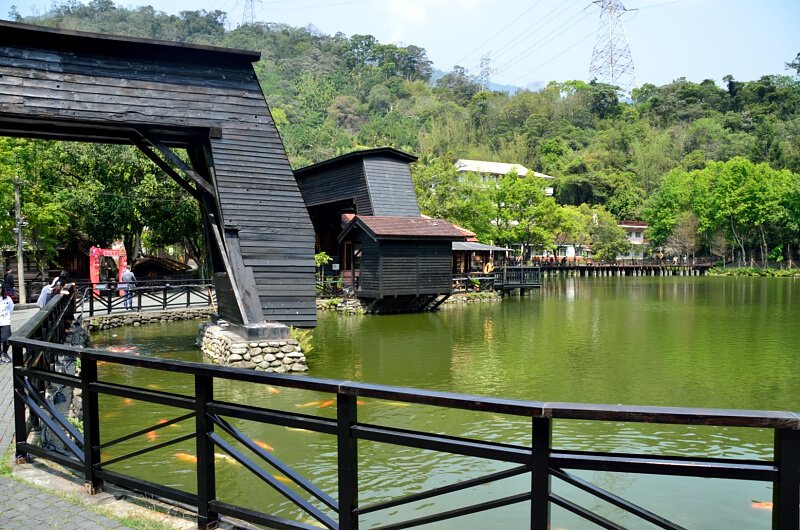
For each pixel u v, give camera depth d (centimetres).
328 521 324
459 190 4556
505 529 610
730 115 10062
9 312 1152
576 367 1499
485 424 975
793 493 221
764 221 6712
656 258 7525
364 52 12988
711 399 1180
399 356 1662
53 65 1297
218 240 1493
